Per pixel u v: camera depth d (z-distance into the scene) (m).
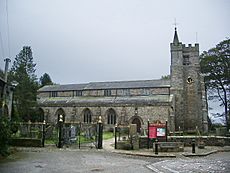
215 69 52.53
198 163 15.66
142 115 48.00
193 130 49.09
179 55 55.00
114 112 50.34
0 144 16.25
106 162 15.48
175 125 51.53
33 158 16.06
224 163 15.66
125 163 15.27
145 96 53.56
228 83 51.47
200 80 52.78
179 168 13.55
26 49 60.72
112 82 61.03
